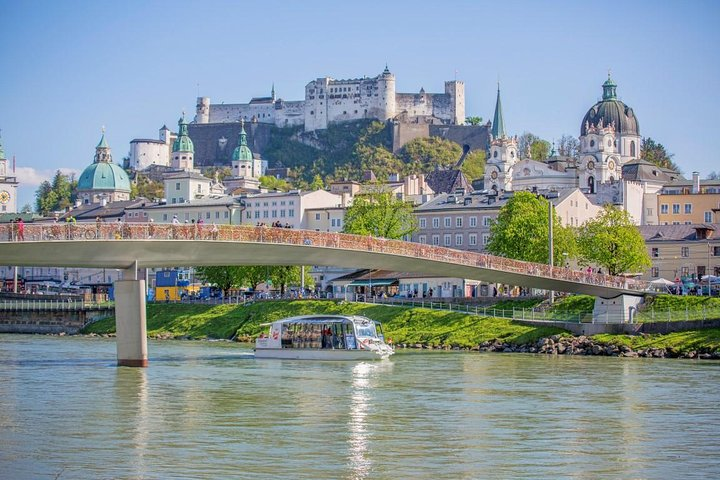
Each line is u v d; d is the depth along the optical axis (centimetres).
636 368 13125
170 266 13662
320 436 8119
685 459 7350
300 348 14900
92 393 10531
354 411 9400
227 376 12269
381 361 14438
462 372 12775
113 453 7425
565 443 7881
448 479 6725
